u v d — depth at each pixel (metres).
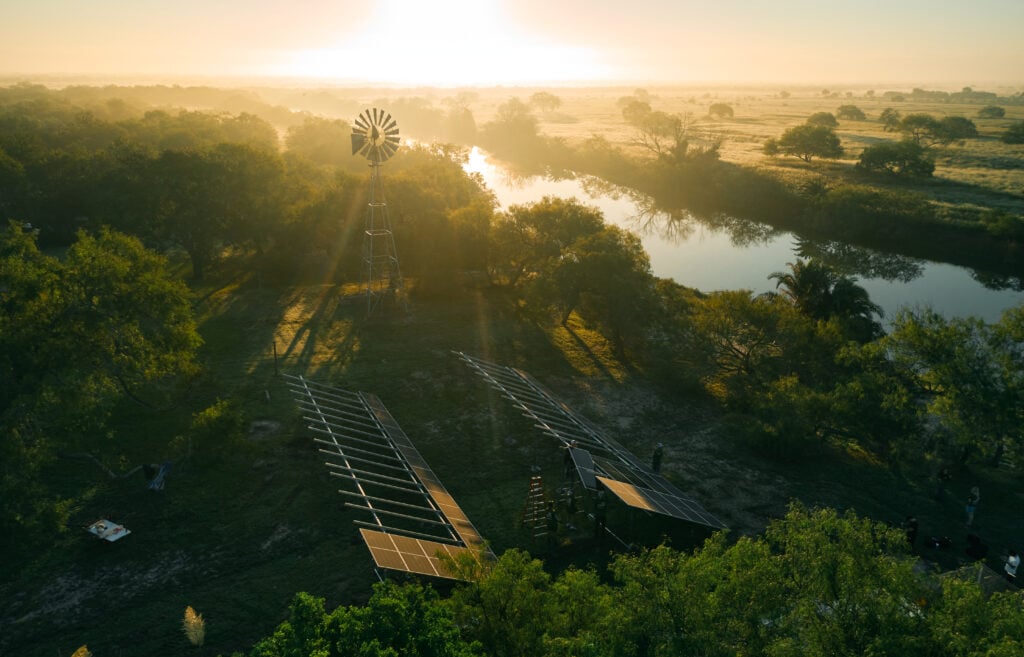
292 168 91.88
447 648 15.66
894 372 42.16
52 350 32.09
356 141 56.91
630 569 19.95
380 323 57.81
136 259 39.97
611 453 37.81
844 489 37.12
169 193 64.81
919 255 97.12
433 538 29.59
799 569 18.80
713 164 145.12
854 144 185.25
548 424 40.97
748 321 50.53
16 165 79.44
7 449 29.55
